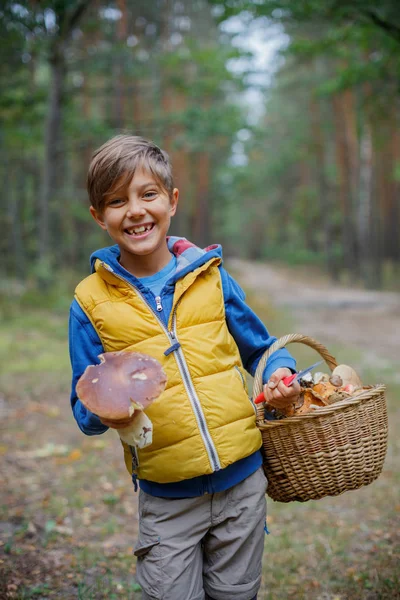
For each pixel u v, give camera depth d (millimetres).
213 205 38938
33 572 2969
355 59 11633
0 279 16109
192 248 2002
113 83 15805
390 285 25906
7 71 13352
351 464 2006
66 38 13031
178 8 18219
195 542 1959
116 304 1924
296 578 3061
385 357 9836
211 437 1870
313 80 26750
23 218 22141
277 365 2070
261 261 53875
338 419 1975
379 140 18047
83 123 14703
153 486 1953
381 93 12453
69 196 16422
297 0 8406
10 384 6988
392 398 6730
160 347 1880
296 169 43344
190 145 15742
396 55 10320
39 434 5355
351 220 28062
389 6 8258
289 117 35531
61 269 15359
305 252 42688
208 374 1905
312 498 2068
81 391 1666
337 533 3572
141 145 1927
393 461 4781
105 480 4355
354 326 14023
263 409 2080
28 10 10758
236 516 1971
